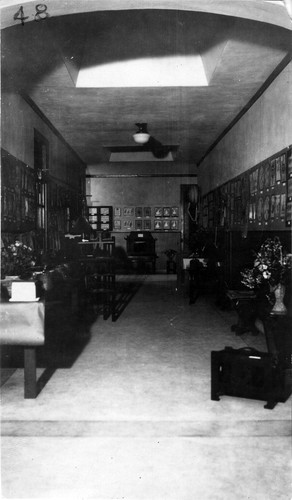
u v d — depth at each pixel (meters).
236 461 2.97
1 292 4.16
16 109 7.02
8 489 2.66
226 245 8.70
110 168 16.00
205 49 6.57
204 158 14.03
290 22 4.01
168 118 9.44
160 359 5.29
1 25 4.28
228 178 10.09
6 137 6.39
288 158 5.76
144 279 13.94
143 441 3.25
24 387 4.11
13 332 3.91
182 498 2.57
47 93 7.58
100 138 11.45
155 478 2.77
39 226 8.75
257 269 5.15
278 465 2.92
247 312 6.41
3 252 5.20
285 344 4.44
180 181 16.22
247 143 8.26
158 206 16.30
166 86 7.26
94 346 5.89
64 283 6.99
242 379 4.00
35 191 8.25
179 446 3.18
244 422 3.56
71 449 3.13
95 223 16.17
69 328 6.96
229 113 8.91
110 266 8.11
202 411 3.78
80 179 14.82
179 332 6.68
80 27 5.83
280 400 3.98
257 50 5.74
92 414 3.72
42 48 5.64
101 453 3.08
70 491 2.64
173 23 5.91
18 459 3.01
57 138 10.75
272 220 6.46
